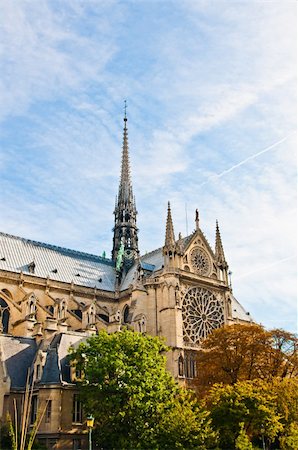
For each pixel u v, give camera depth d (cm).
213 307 10812
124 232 13200
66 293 10388
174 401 5800
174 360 9325
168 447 5269
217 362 8281
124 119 14962
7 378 6269
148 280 10375
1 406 6078
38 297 9856
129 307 10656
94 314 9544
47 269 10556
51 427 5975
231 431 5759
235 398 5966
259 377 8050
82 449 6041
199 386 8256
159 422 5591
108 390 5816
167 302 9912
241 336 8356
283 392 6512
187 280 10462
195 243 11069
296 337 8656
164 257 10469
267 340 8362
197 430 5309
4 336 7025
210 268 11131
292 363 8381
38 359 6612
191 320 10181
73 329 9319
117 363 5925
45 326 7512
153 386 6009
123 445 5478
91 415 5150
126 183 13962
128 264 12338
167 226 10681
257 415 5781
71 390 6331
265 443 6456
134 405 5709
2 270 9531
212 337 8638
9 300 8919
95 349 6219
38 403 6141
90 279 11250
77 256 11750
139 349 6266
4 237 10475
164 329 9738
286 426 6306
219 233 11850
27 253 10569
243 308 13662
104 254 14000
